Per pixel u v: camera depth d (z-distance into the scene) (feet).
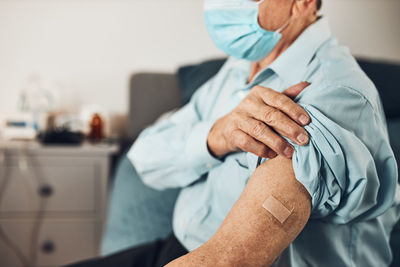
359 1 5.90
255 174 1.81
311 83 2.08
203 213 2.56
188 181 2.88
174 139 2.98
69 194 5.42
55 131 5.57
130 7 6.28
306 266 2.10
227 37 2.46
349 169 1.77
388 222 2.37
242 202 1.72
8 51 6.17
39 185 5.32
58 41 6.26
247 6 2.28
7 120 5.67
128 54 6.45
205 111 3.35
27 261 5.49
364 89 1.90
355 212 1.91
